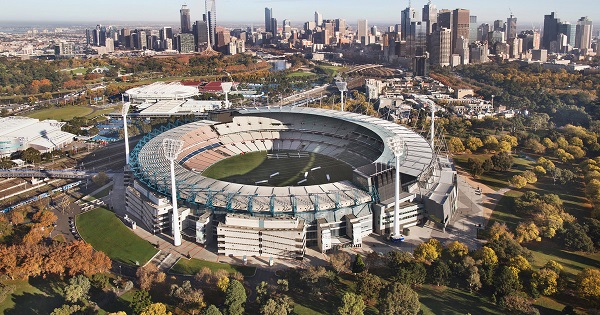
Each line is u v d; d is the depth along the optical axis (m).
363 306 199.88
